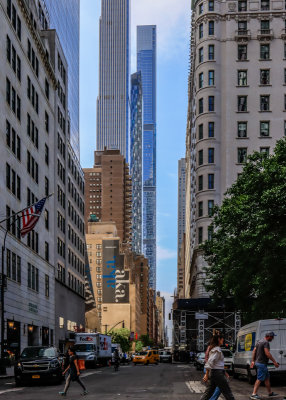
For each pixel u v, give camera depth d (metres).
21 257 51.50
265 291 32.03
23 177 53.72
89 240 197.00
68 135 81.31
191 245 127.56
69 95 122.75
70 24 135.62
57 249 69.62
